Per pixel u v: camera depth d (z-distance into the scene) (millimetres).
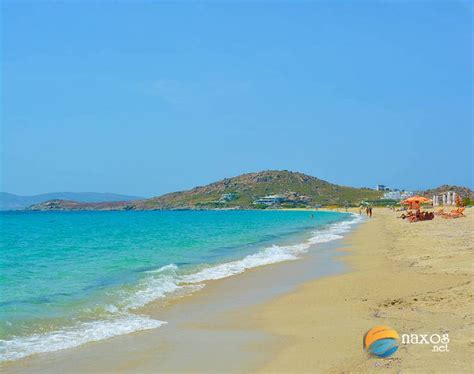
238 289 16719
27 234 49062
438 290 14422
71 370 8695
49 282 18109
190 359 9156
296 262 23922
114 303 14258
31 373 8570
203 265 22938
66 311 13156
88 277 19375
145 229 58031
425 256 23203
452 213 61281
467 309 11688
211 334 10914
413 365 7906
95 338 10664
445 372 7531
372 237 38500
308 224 68875
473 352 8438
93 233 50219
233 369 8555
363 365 8188
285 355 9148
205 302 14562
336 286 16672
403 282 16469
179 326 11680
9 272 20812
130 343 10273
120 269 21781
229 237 42594
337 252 28203
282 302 14438
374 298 14039
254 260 24750
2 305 13852
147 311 13383
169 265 22078
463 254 22516
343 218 93250
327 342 9789
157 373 8484
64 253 29188
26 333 11023
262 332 10977
